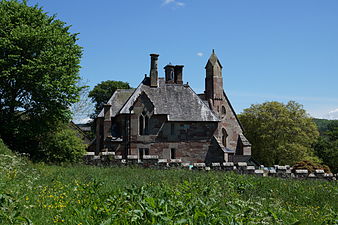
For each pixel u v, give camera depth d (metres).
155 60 44.88
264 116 65.38
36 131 28.81
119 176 19.23
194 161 41.62
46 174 17.22
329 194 17.02
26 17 30.52
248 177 21.52
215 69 50.72
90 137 74.00
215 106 50.12
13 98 29.48
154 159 27.50
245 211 9.27
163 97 43.47
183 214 8.30
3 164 14.70
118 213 7.84
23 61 29.00
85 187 11.49
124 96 46.00
